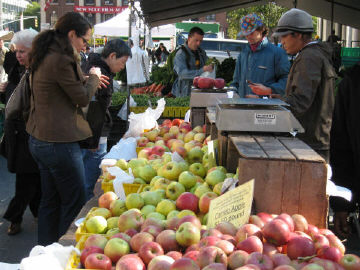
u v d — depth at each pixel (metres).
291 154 2.43
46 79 3.31
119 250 2.15
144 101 7.70
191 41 7.82
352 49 13.91
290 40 3.65
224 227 2.20
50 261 2.05
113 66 4.29
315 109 3.51
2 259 4.39
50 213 3.78
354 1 10.54
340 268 1.89
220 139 3.29
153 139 4.92
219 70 10.64
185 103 7.57
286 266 1.79
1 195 6.45
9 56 5.37
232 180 2.61
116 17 17.98
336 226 4.20
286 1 11.91
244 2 10.73
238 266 1.86
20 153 4.60
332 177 4.03
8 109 3.92
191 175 3.06
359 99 3.77
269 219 2.27
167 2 9.51
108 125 6.39
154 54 26.38
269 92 4.04
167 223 2.43
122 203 2.82
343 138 3.94
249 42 5.44
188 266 1.81
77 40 3.46
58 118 3.40
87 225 2.59
